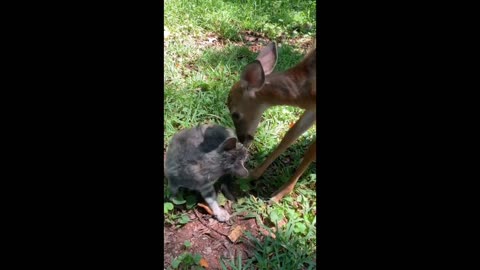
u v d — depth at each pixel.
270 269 1.19
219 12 2.45
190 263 1.18
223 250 1.24
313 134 1.67
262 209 1.36
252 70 1.30
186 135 1.26
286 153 1.58
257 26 2.49
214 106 1.70
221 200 1.37
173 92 1.71
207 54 2.03
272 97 1.33
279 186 1.46
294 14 2.70
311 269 1.19
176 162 1.25
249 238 1.27
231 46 2.16
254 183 1.45
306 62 1.27
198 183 1.26
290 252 1.23
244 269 1.19
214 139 1.24
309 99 1.27
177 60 1.98
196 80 1.82
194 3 2.48
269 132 1.62
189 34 2.23
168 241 1.24
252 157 1.54
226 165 1.26
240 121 1.41
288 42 2.42
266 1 2.77
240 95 1.37
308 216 1.35
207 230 1.28
